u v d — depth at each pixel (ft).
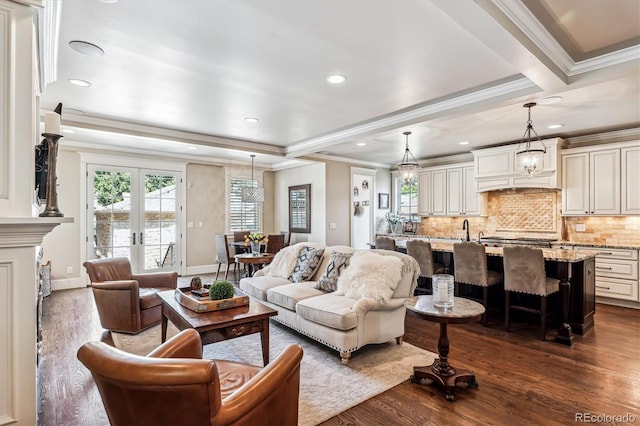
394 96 11.76
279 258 14.71
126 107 12.76
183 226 22.54
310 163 23.38
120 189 20.10
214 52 8.53
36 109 7.38
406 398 7.71
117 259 13.12
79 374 8.87
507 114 13.93
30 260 4.95
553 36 8.04
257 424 4.42
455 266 13.67
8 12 4.91
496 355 10.07
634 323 13.15
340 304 9.86
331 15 6.95
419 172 24.71
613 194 16.29
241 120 14.60
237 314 8.36
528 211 20.11
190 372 3.63
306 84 10.62
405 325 13.01
